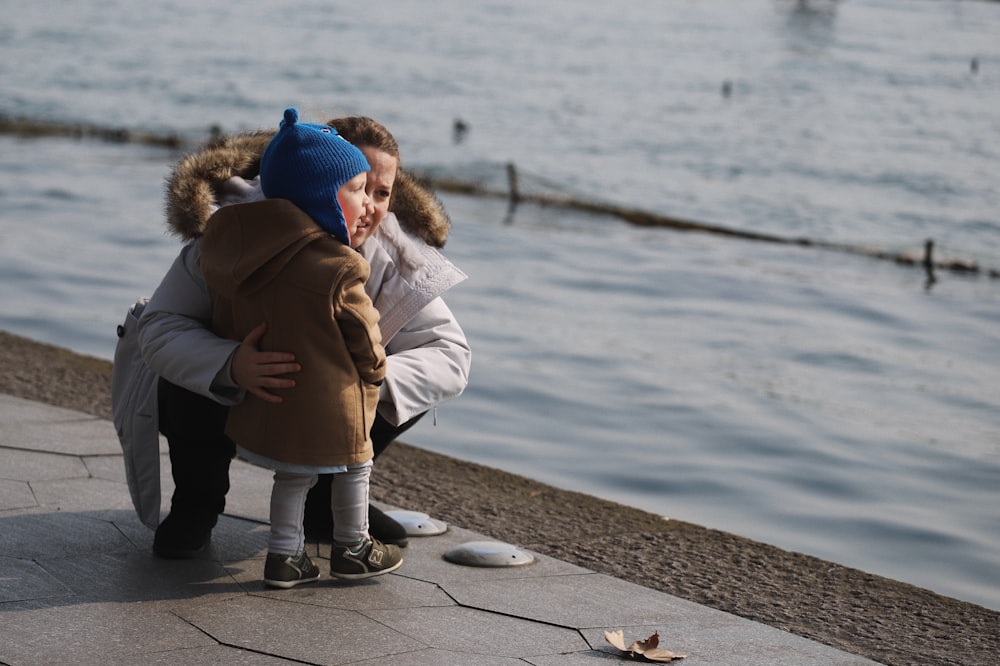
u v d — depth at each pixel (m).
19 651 2.95
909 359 10.29
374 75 42.12
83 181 18.89
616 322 11.30
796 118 35.75
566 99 38.34
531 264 14.49
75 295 10.82
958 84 44.53
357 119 3.51
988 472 7.07
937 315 12.54
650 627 3.42
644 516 4.83
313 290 3.19
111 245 13.52
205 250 3.33
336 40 53.38
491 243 16.03
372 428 3.76
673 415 8.05
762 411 8.26
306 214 3.24
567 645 3.22
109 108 31.62
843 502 6.41
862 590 4.07
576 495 5.09
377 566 3.62
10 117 28.23
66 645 3.00
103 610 3.25
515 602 3.54
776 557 4.37
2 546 3.69
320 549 3.88
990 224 21.39
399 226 3.69
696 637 3.37
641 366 9.45
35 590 3.36
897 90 42.69
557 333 10.59
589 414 7.97
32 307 10.21
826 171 26.89
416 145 28.16
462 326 10.67
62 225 14.69
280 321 3.23
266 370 3.19
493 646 3.18
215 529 4.01
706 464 6.98
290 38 53.16
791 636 3.43
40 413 5.32
